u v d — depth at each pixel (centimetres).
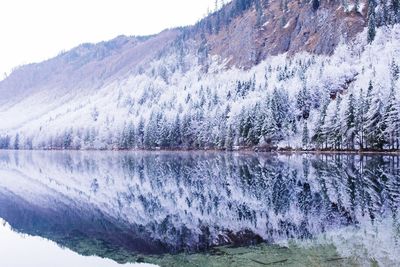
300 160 8856
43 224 3469
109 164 10000
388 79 11094
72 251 2591
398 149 9494
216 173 6806
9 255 2544
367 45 14400
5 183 6500
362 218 3061
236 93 16600
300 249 2303
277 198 4194
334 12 17262
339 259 2070
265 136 12431
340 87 13088
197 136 15162
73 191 5447
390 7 15012
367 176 5528
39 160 12825
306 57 16975
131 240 2788
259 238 2631
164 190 5175
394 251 2184
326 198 4034
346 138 10369
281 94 12650
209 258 2256
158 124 16588
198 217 3462
